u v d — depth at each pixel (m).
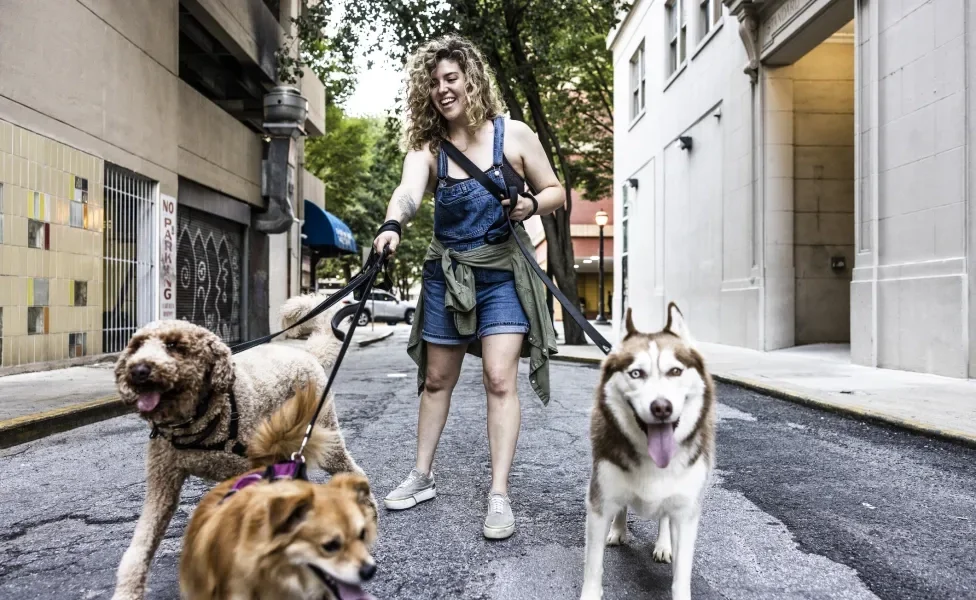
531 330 3.82
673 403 2.41
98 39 10.19
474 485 4.43
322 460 3.53
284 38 19.31
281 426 2.57
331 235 23.22
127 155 11.05
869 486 4.40
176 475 2.80
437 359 3.97
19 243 8.53
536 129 18.94
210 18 13.91
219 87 17.95
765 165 13.91
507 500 3.57
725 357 12.65
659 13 20.75
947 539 3.43
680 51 19.09
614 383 2.66
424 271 4.02
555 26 18.11
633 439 2.59
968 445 5.29
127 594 2.51
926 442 5.59
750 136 14.40
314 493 2.00
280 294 20.05
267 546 1.90
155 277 12.02
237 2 15.31
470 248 3.80
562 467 4.88
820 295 13.95
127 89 11.04
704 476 2.66
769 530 3.57
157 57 12.08
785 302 13.81
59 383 7.97
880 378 8.98
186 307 13.81
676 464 2.57
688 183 18.28
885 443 5.62
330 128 35.06
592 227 35.69
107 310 10.80
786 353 13.25
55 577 2.98
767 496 4.19
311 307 3.71
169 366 2.50
